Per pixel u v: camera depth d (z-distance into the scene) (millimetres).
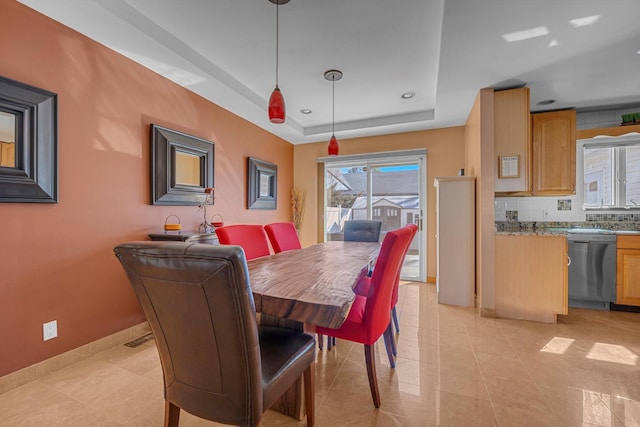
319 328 1623
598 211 3455
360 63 2676
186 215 2922
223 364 952
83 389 1704
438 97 3088
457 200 3229
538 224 3635
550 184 3176
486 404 1574
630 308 2994
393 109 3863
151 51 2256
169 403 1158
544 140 3191
